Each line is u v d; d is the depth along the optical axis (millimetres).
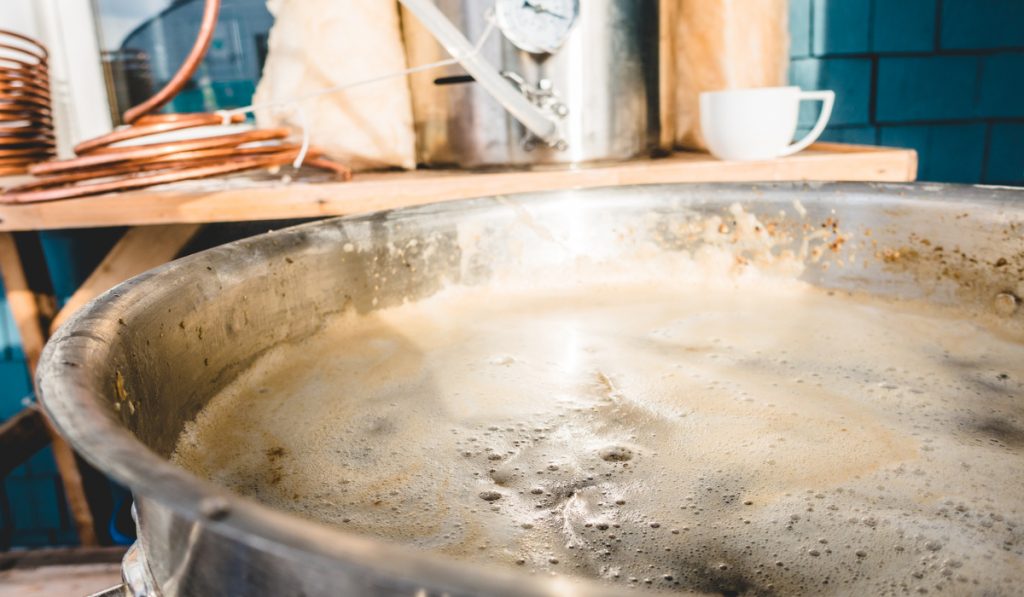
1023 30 1346
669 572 528
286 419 737
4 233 1192
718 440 706
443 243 876
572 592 263
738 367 788
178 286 686
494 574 275
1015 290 818
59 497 1445
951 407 738
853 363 788
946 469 648
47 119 1226
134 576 491
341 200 1022
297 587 337
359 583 314
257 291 764
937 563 530
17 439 1200
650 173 1038
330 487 641
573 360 802
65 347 495
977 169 1398
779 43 1201
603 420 734
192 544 386
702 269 920
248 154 1097
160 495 311
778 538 562
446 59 1107
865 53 1354
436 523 588
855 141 1386
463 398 759
